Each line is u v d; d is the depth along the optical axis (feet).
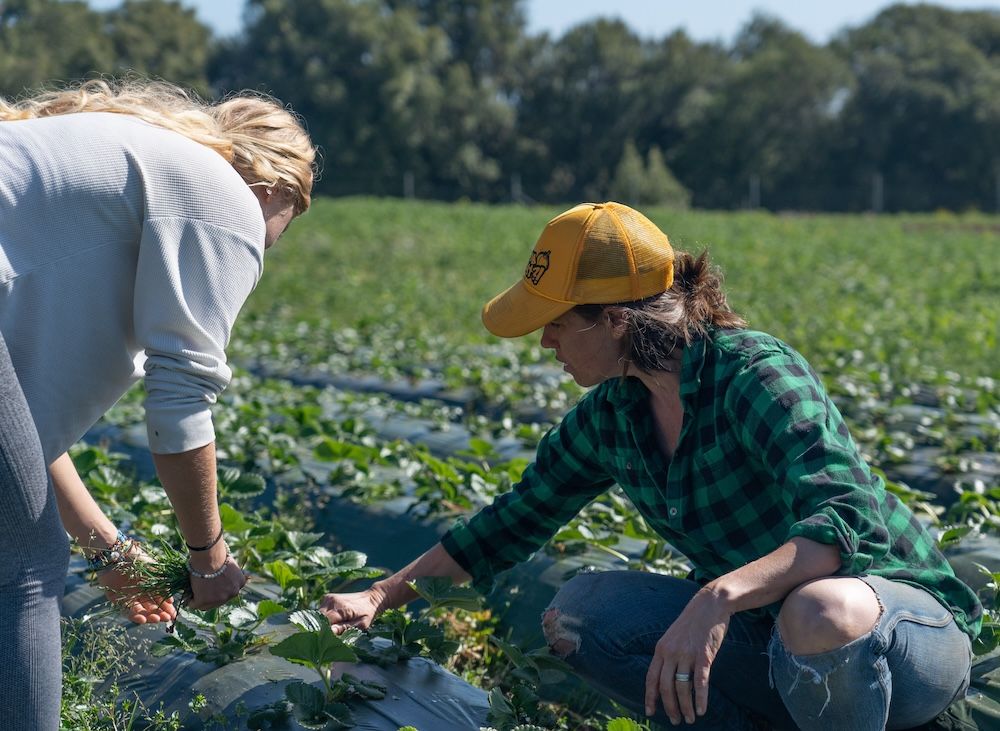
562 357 8.31
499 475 14.33
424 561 9.49
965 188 215.31
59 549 6.81
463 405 25.02
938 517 15.19
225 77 222.07
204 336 6.89
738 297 46.65
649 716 7.82
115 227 6.73
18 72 192.75
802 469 7.23
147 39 215.10
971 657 8.38
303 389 25.75
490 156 218.38
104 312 6.86
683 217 111.65
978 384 25.05
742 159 211.41
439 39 218.18
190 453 6.96
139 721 8.56
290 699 7.80
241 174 7.40
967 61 219.82
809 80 207.72
